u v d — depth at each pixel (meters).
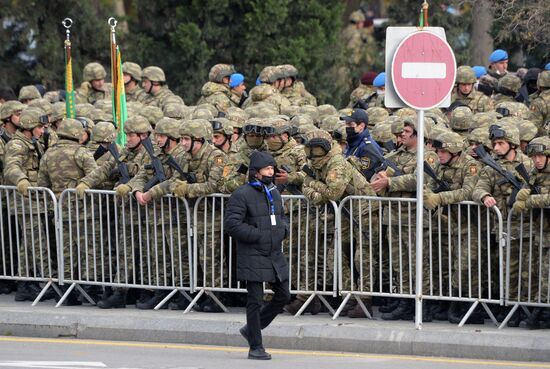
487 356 38.28
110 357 37.50
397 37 39.66
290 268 43.41
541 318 41.16
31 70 87.25
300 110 53.22
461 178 41.81
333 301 44.47
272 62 85.31
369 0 101.31
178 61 86.19
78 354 38.09
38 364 35.56
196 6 85.50
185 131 43.69
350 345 39.56
